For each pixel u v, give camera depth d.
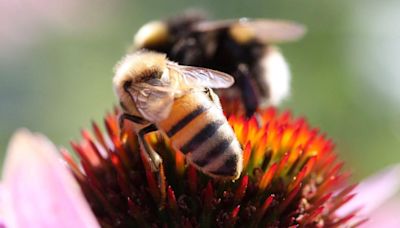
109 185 0.09
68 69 0.22
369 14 0.20
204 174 0.09
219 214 0.08
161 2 0.22
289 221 0.09
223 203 0.09
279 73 0.10
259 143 0.09
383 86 0.19
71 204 0.07
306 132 0.09
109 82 0.21
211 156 0.08
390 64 0.19
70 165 0.09
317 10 0.20
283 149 0.09
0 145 0.19
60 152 0.09
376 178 0.11
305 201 0.09
